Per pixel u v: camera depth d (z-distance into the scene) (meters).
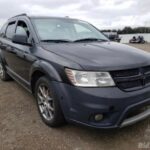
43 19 3.87
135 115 2.65
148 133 2.84
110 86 2.40
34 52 3.22
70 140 2.70
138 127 2.98
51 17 4.04
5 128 2.99
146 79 2.68
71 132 2.88
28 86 3.62
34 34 3.46
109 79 2.41
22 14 4.32
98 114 2.40
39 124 3.11
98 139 2.72
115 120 2.43
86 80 2.41
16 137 2.77
